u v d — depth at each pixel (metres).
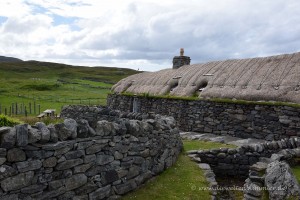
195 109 17.92
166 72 25.12
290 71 15.57
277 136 14.16
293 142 10.03
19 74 105.06
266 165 7.80
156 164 8.37
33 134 4.80
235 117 15.89
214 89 17.78
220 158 10.24
